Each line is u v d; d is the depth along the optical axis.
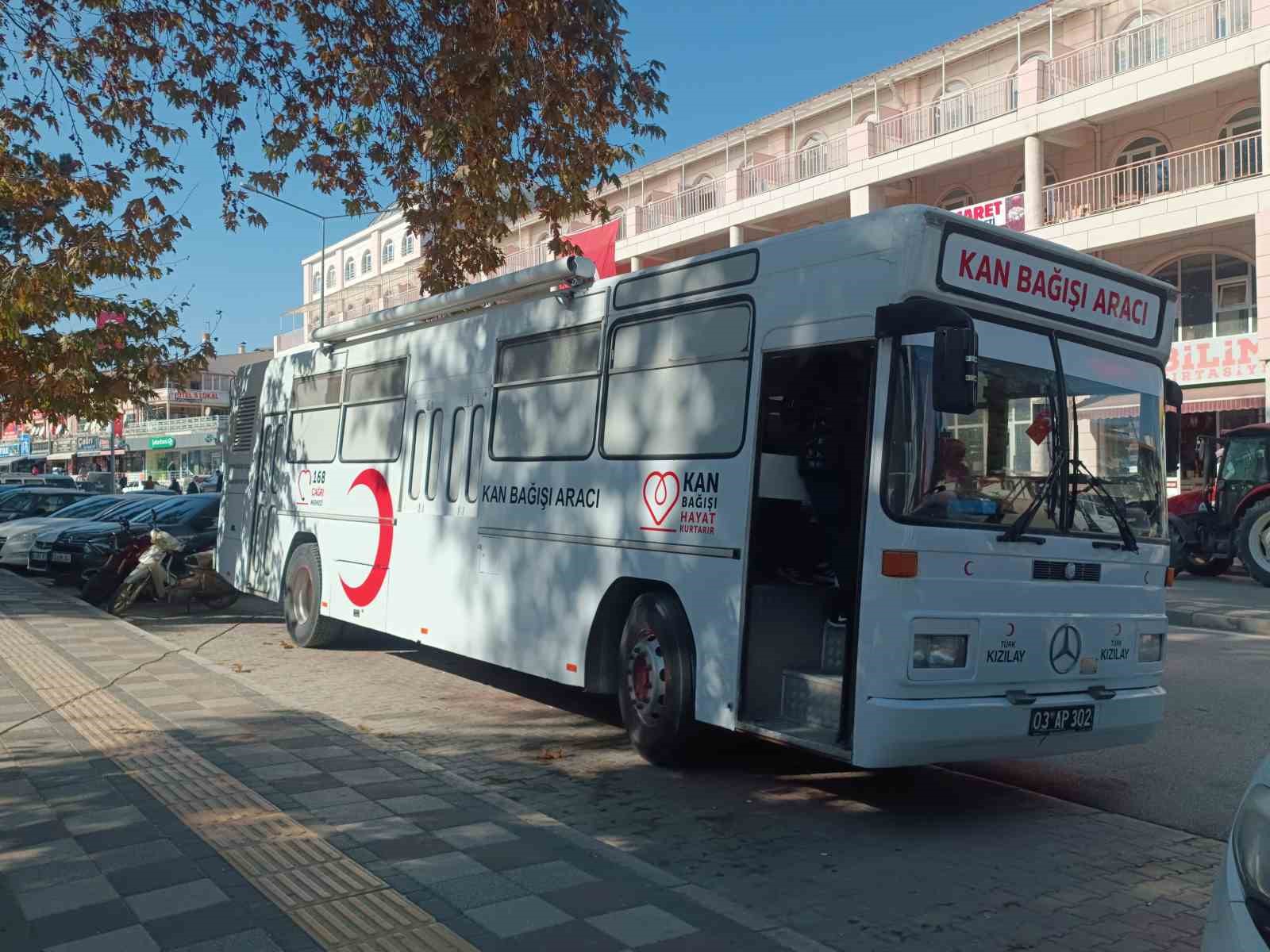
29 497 23.02
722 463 6.14
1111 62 24.64
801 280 5.81
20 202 11.55
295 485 11.42
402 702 8.59
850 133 28.67
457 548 8.58
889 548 5.18
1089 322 6.05
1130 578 6.06
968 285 5.48
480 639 8.20
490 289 8.26
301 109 11.02
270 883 4.32
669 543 6.46
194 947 3.74
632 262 36.16
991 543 5.43
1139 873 4.90
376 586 9.71
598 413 7.17
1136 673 6.05
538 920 3.98
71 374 13.40
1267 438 17.11
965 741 5.24
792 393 6.09
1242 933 2.46
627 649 6.84
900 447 5.26
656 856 5.08
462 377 8.77
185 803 5.35
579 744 7.28
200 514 16.36
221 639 11.87
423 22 10.27
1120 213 23.33
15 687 8.23
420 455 9.21
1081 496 5.88
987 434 5.54
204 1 10.13
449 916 4.01
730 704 5.92
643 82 10.49
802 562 6.15
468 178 10.86
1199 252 23.86
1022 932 4.21
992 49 28.33
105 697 7.88
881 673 5.15
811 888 4.68
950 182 28.61
